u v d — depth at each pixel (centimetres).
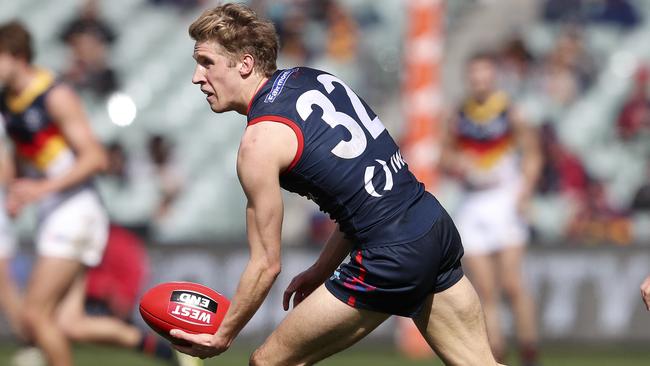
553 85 4575
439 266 1403
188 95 4825
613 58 4750
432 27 3516
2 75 2152
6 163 2330
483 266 2875
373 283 1374
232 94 1415
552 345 3253
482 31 4788
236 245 3278
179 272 3259
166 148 4241
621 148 4397
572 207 3994
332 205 1385
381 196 1374
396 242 1367
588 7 4881
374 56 4681
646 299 1462
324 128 1366
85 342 2230
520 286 2873
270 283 1355
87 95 4628
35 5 5144
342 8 4728
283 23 4681
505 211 2895
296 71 1428
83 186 2214
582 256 3262
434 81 3506
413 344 3247
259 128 1355
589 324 3256
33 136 2195
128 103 4647
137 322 2922
